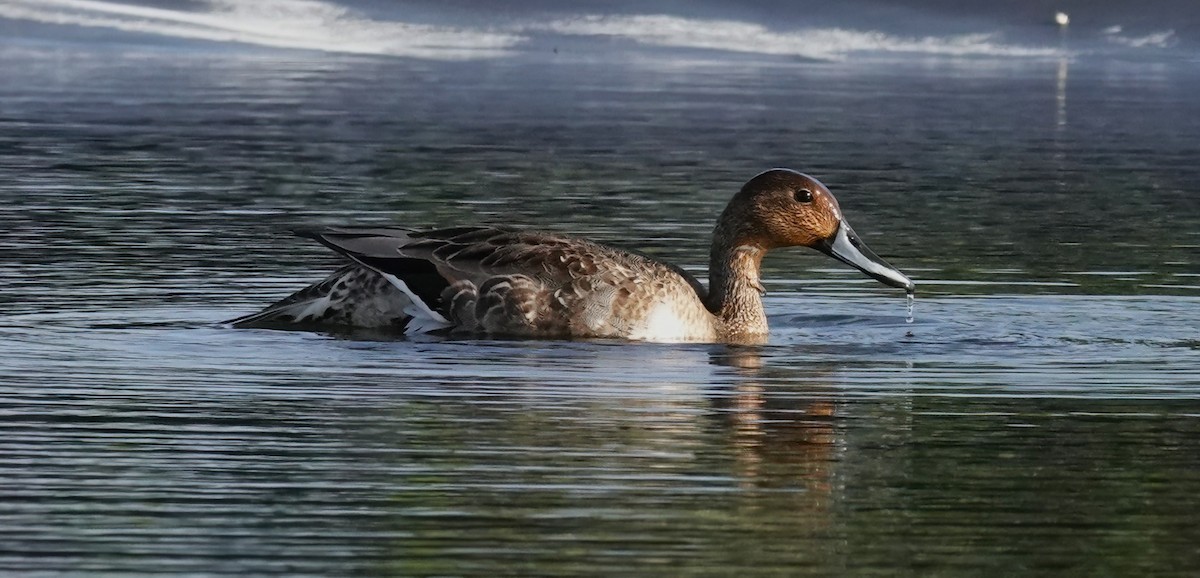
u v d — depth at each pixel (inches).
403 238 586.9
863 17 1879.9
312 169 987.9
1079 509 400.5
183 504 394.9
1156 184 991.0
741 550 368.8
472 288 577.3
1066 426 472.7
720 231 609.9
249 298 635.5
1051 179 1008.9
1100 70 1680.6
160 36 1680.6
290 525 381.1
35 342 557.0
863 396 505.0
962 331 602.9
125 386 500.7
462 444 445.1
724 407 488.4
